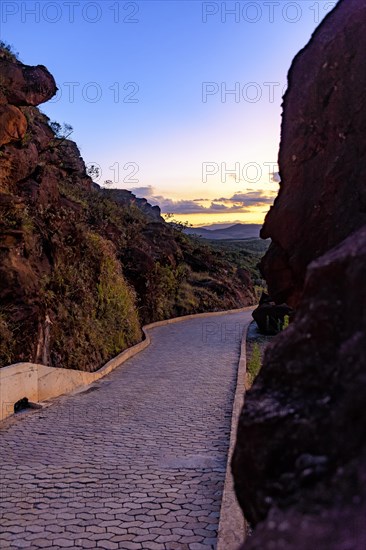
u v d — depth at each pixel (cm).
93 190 2895
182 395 1012
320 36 266
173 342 1938
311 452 150
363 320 150
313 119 261
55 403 942
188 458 612
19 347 954
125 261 2536
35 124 1809
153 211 6344
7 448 664
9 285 991
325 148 256
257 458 162
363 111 236
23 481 540
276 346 187
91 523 437
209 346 1808
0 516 454
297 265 266
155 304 2702
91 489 516
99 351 1370
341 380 149
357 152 237
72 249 1366
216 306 3419
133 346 1661
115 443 683
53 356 1093
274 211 281
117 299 1681
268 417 165
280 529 132
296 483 144
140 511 461
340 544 116
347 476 129
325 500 131
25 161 1336
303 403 163
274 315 2102
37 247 1172
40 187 1391
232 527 399
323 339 166
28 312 995
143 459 612
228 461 589
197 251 4062
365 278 153
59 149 2123
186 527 428
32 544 400
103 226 2386
